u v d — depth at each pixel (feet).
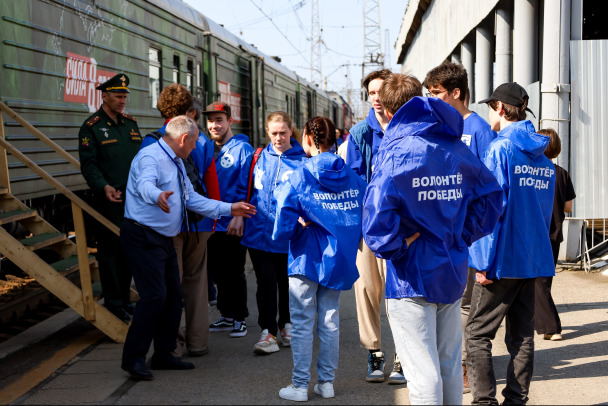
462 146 10.46
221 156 18.16
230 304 19.29
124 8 29.96
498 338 18.30
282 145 17.43
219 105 19.20
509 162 12.23
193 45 40.37
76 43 25.50
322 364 13.91
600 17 47.67
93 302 17.54
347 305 22.53
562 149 28.30
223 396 13.91
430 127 10.11
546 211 12.67
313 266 13.55
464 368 14.28
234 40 49.83
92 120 18.80
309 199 13.43
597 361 16.07
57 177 24.38
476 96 44.68
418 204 10.00
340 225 13.51
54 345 17.95
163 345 15.62
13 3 21.13
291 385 13.85
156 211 14.70
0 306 19.67
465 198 10.39
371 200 9.92
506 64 37.70
